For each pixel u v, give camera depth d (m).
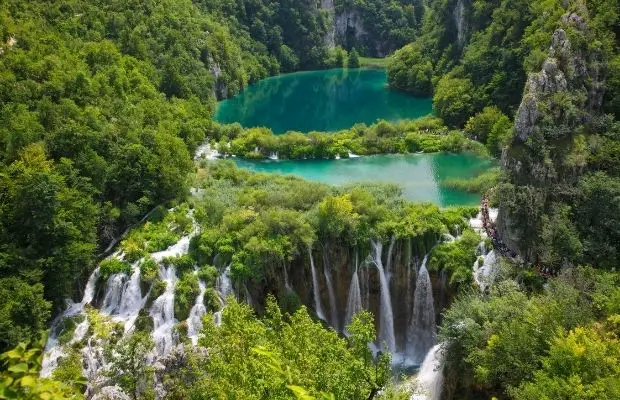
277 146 95.56
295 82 182.25
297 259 59.50
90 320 54.34
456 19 141.00
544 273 52.22
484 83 103.69
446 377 46.88
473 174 82.50
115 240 64.06
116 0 115.19
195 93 121.88
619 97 64.94
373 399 36.00
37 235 53.94
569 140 59.94
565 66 64.06
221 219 63.06
